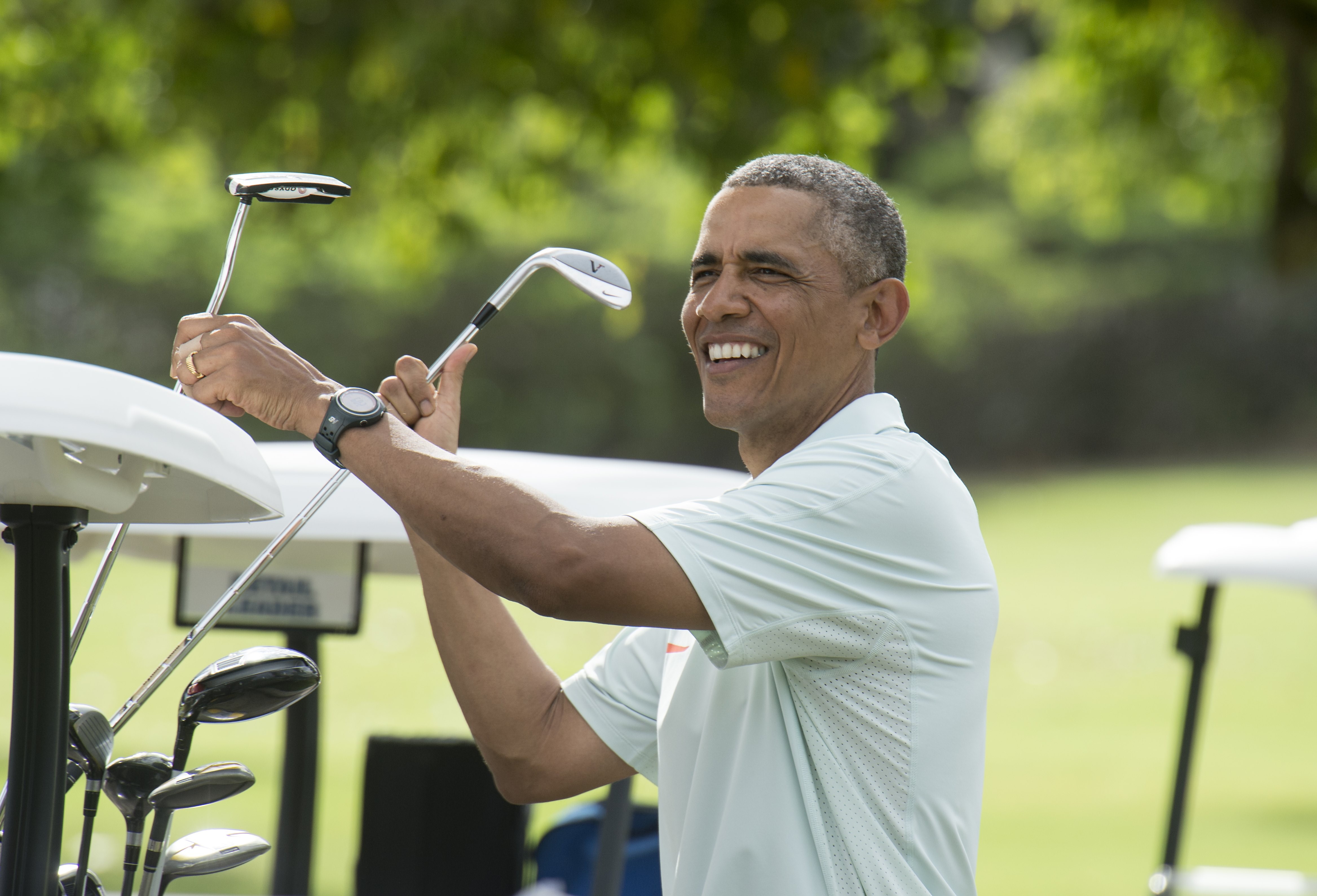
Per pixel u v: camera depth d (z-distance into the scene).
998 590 6.50
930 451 6.47
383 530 7.66
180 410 4.89
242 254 65.12
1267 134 45.06
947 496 6.34
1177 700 34.78
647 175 72.25
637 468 8.60
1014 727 31.80
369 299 67.62
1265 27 37.53
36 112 31.77
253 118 29.88
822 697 6.21
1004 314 86.88
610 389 73.50
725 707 6.49
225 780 5.68
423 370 6.57
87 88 32.03
